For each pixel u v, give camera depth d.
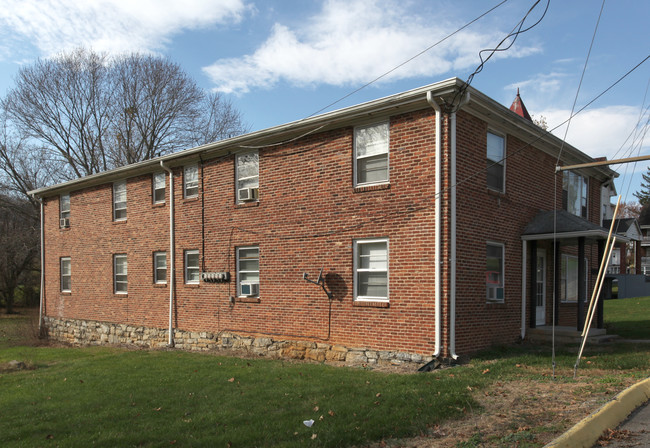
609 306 25.25
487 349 11.66
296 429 6.36
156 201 17.95
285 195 13.73
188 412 7.46
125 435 6.40
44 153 34.62
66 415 7.59
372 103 11.62
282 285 13.65
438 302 10.70
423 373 9.70
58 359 15.00
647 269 43.34
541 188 14.57
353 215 12.26
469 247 11.37
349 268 12.25
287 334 13.45
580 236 12.88
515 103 26.84
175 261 16.81
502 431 5.92
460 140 11.22
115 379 10.45
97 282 20.06
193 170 16.61
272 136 13.88
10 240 34.44
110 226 19.59
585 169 17.45
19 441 6.40
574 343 12.80
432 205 10.98
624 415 6.40
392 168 11.66
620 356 10.59
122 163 35.88
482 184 11.93
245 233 14.68
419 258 11.10
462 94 10.73
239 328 14.72
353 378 9.52
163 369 11.52
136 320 18.23
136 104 35.59
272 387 8.94
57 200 22.50
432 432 6.07
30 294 40.09
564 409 6.62
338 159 12.62
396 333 11.35
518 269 13.24
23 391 9.68
